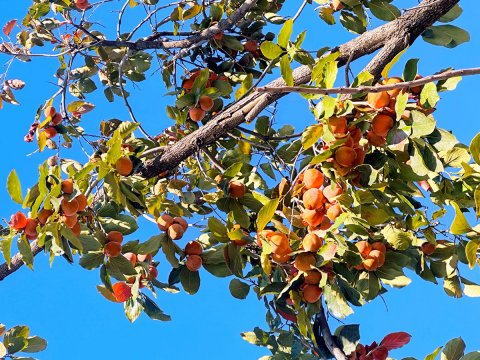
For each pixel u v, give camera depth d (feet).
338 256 9.98
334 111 8.79
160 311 10.27
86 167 9.48
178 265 10.01
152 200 10.39
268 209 8.87
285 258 9.34
